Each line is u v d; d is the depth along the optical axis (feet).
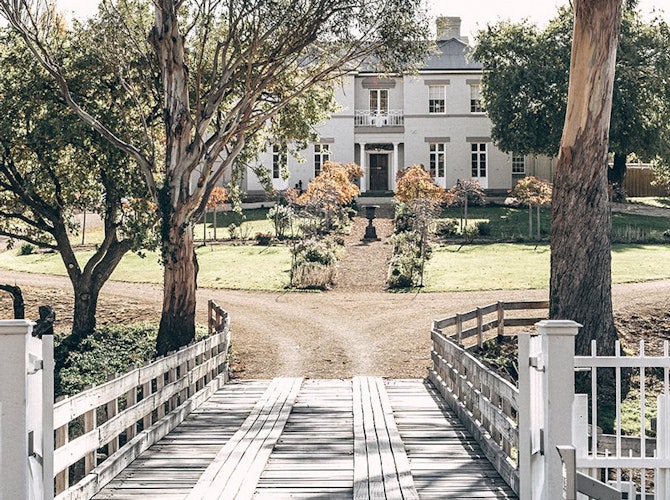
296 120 91.50
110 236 90.94
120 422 37.52
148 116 87.45
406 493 32.48
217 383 62.80
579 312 69.05
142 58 83.56
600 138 68.54
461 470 36.94
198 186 75.82
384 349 82.43
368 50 76.79
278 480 35.04
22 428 25.20
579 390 67.41
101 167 84.07
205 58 87.35
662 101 155.22
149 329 91.35
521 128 160.56
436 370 64.18
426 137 185.88
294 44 74.08
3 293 112.68
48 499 26.76
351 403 55.88
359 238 144.77
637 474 46.93
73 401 30.73
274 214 149.18
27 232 96.89
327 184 149.48
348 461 38.58
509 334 80.74
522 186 142.00
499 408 38.17
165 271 77.77
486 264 122.52
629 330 83.61
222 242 146.92
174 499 32.37
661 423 26.37
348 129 186.39
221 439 44.01
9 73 84.58
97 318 99.40
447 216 160.97
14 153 86.99
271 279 119.55
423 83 185.68
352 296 109.50
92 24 80.69
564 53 157.79
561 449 20.38
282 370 75.51
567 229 69.46
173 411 47.91
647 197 198.49
